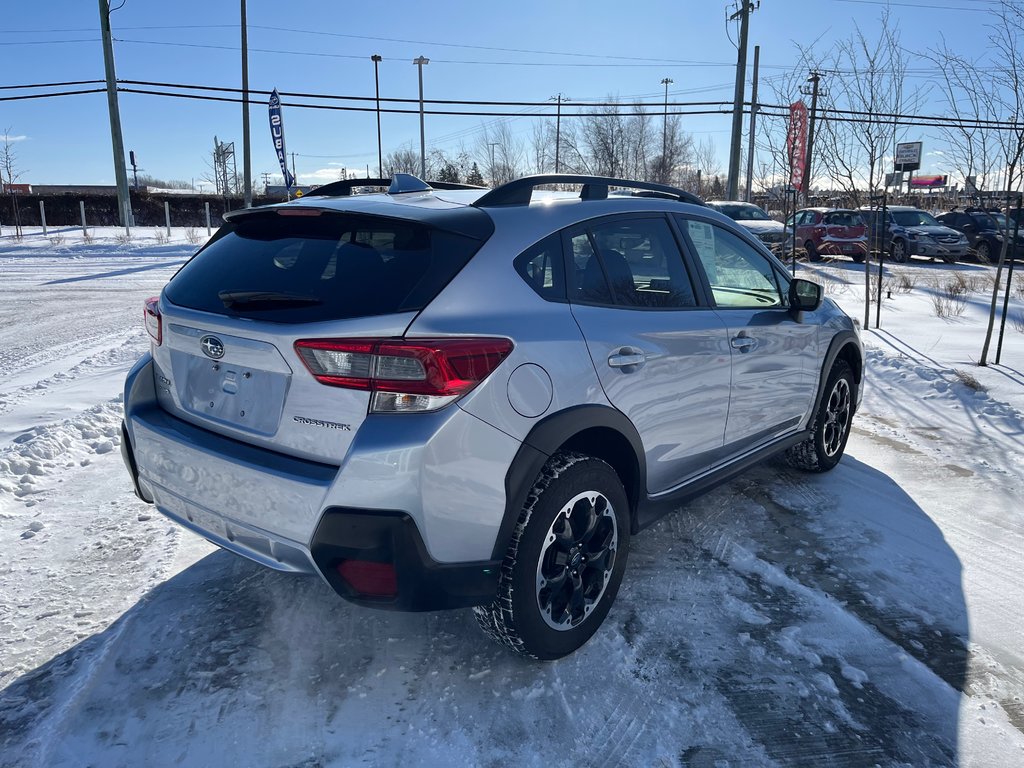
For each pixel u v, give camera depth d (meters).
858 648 2.88
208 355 2.60
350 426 2.26
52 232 30.33
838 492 4.42
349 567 2.31
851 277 15.86
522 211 2.78
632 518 3.12
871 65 8.92
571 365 2.62
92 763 2.24
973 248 20.12
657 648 2.86
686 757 2.32
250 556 2.54
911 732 2.45
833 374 4.52
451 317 2.35
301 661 2.74
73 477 4.48
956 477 4.68
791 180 11.08
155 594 3.17
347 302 2.35
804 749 2.36
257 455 2.45
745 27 23.91
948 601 3.23
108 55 27.16
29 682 2.60
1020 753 2.36
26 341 9.10
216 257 2.92
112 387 6.51
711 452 3.54
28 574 3.32
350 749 2.31
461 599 2.42
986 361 7.30
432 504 2.26
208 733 2.37
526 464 2.46
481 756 2.30
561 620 2.70
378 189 3.57
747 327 3.61
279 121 23.92
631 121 38.38
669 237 3.40
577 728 2.43
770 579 3.39
